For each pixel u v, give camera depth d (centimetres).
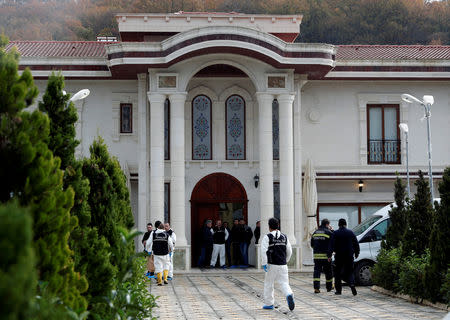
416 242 1493
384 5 6275
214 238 2456
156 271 1922
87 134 2611
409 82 2748
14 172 620
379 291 1641
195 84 2631
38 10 6612
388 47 3034
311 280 2045
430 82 2753
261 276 2211
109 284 876
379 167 2673
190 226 2589
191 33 2325
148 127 2522
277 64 2389
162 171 2389
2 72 629
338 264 1592
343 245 1590
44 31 6431
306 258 2558
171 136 2409
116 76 2544
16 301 367
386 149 2731
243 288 1825
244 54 2383
